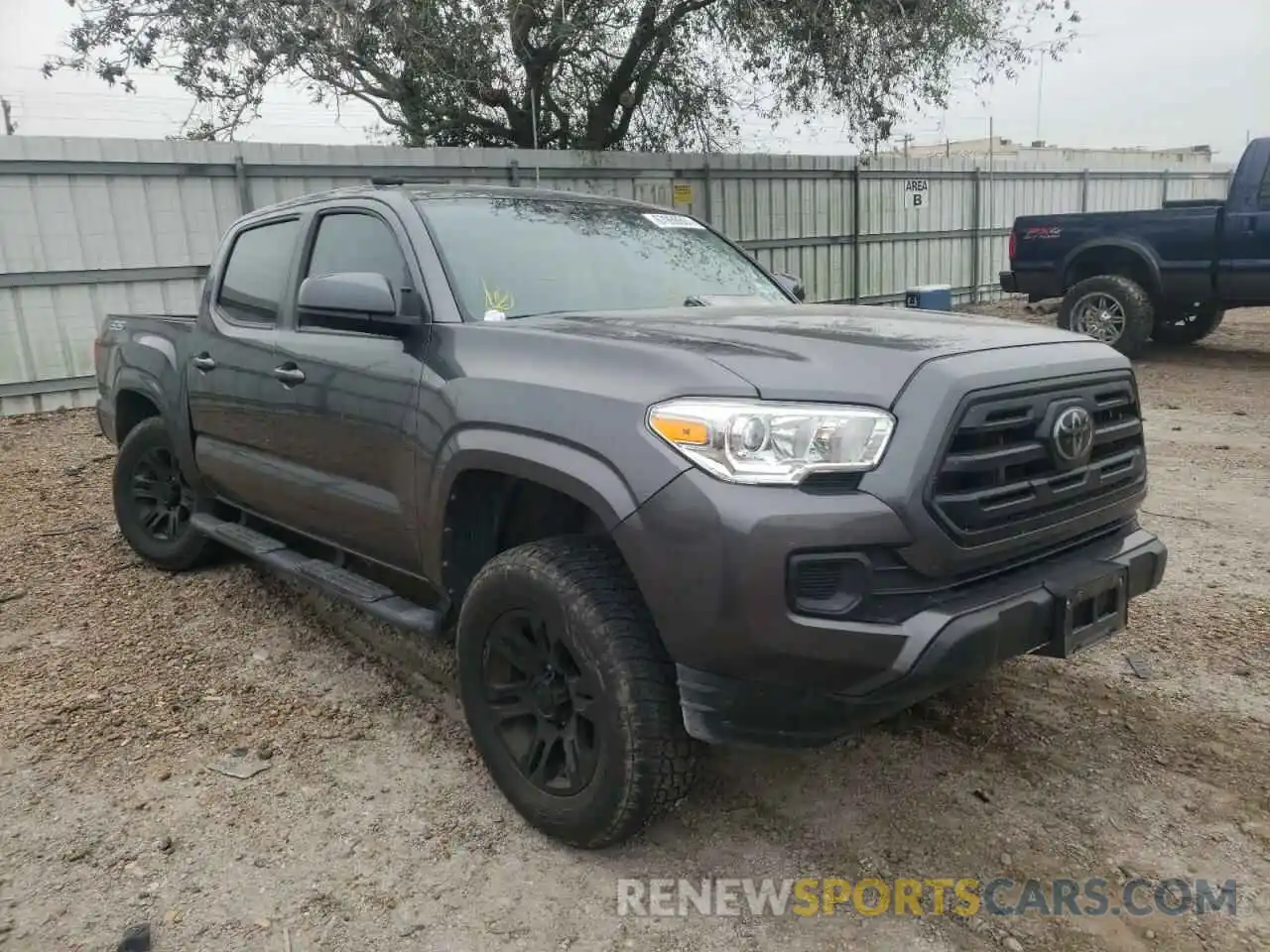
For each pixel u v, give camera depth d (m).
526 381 2.76
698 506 2.33
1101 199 22.14
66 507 6.50
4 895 2.65
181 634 4.41
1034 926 2.47
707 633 2.35
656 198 14.23
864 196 17.30
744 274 4.15
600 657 2.55
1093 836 2.84
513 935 2.48
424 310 3.21
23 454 8.13
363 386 3.35
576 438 2.56
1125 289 11.02
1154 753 3.27
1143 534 3.07
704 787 3.11
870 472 2.34
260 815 3.02
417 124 15.00
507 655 2.88
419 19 12.39
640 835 2.87
